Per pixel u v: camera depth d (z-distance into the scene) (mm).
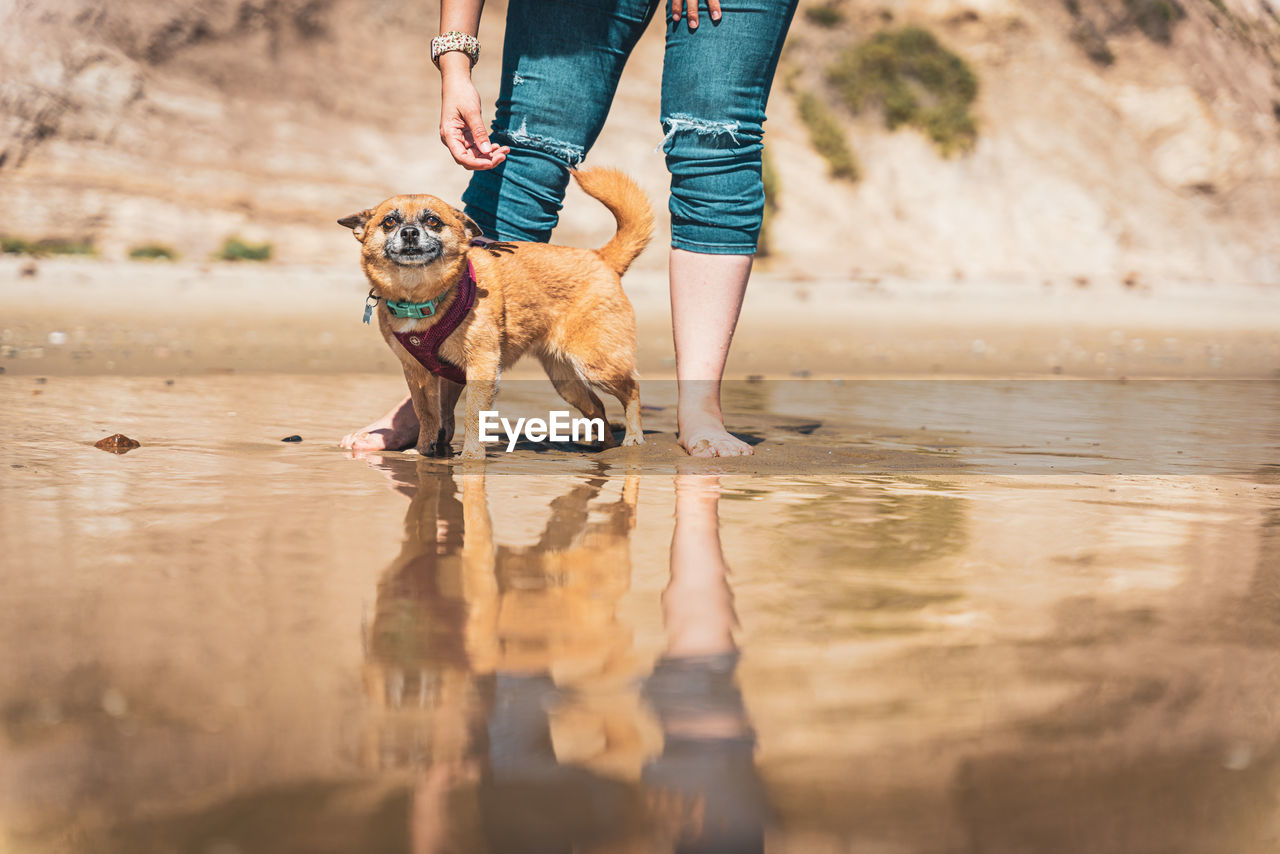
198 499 2570
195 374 5836
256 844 1012
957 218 27203
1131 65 30531
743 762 1185
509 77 4027
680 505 2598
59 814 1058
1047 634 1616
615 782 1140
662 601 1776
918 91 28641
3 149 20156
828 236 25812
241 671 1431
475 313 3443
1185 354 8969
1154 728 1278
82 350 7062
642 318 12148
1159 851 1020
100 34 21859
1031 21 30219
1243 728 1278
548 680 1418
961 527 2369
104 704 1315
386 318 3494
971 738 1246
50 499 2527
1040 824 1063
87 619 1634
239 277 16688
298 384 5445
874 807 1092
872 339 10234
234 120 22219
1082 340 10656
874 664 1485
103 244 19500
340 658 1488
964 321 13641
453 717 1294
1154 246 28109
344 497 2643
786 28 3746
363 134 23219
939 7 29844
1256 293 23969
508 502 2615
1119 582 1915
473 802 1096
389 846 1011
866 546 2180
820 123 27516
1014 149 28453
